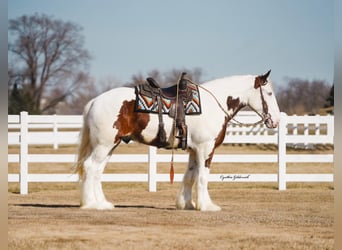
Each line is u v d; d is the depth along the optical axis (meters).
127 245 9.20
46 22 84.62
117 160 17.08
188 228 10.48
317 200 15.12
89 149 12.21
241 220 11.43
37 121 16.89
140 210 12.54
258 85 12.81
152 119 11.90
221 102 12.48
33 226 10.45
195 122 12.13
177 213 12.12
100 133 11.83
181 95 12.12
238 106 12.71
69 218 11.26
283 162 17.45
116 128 11.80
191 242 9.43
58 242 9.33
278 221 11.40
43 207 13.16
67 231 10.09
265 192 16.89
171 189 17.77
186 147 12.21
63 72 85.75
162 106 11.96
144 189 17.73
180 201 12.75
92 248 9.02
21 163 16.67
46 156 16.86
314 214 12.52
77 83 86.44
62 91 86.06
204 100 12.30
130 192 16.97
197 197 12.48
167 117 11.97
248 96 12.80
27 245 9.10
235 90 12.64
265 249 9.09
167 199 15.43
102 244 9.24
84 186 12.20
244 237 9.82
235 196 15.98
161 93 12.05
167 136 12.05
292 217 11.99
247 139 18.16
